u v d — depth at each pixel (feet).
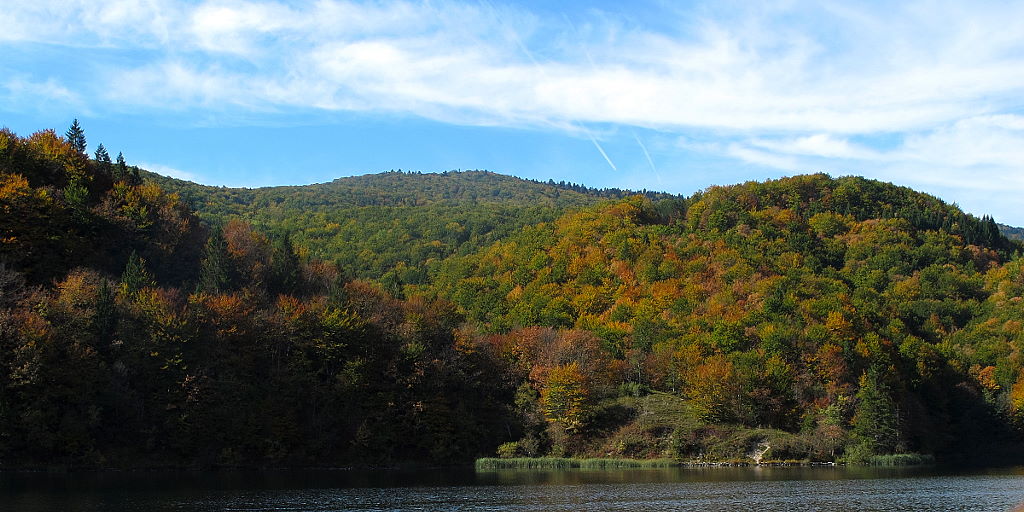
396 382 469.98
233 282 485.97
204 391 398.83
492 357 544.21
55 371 354.13
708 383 502.79
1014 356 641.40
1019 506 285.23
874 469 441.68
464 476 392.06
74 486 312.09
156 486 320.70
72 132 581.53
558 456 476.95
